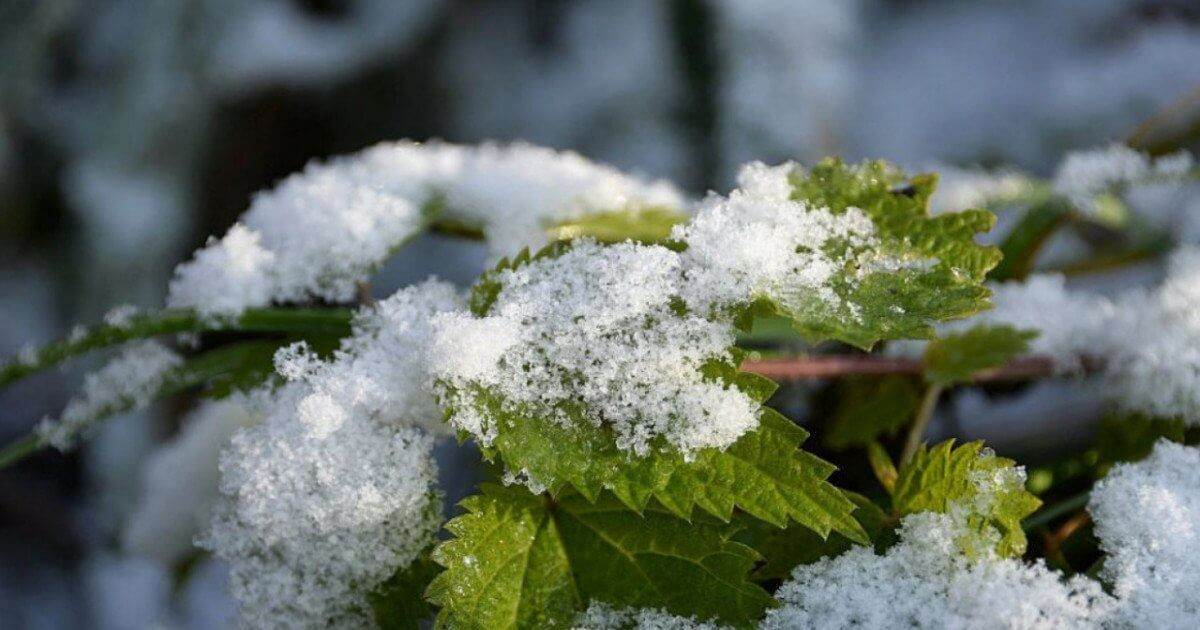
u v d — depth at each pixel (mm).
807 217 326
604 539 309
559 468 306
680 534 307
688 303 314
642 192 373
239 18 789
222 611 559
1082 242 523
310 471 313
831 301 314
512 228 357
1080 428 396
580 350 312
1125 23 722
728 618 303
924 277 318
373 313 330
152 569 712
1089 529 332
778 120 645
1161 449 328
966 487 310
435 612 322
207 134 790
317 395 314
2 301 793
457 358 310
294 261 346
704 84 663
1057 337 365
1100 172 395
